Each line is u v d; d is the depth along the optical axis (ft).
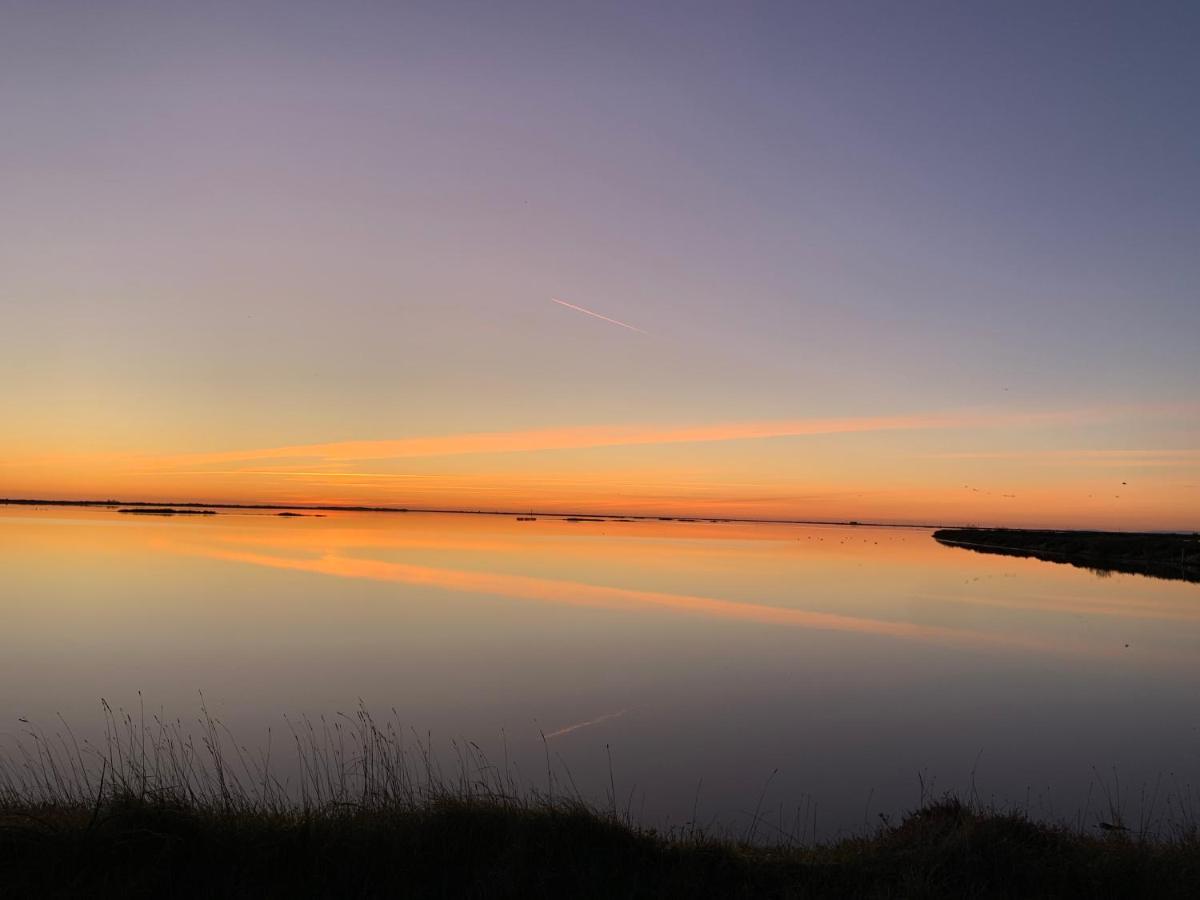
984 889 21.88
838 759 44.78
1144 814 36.32
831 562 201.36
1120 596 128.88
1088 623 98.58
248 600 103.71
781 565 187.52
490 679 63.10
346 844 22.48
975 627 94.17
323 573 138.92
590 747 46.39
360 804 25.70
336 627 85.35
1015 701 58.95
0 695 55.57
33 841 21.53
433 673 64.85
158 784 31.60
